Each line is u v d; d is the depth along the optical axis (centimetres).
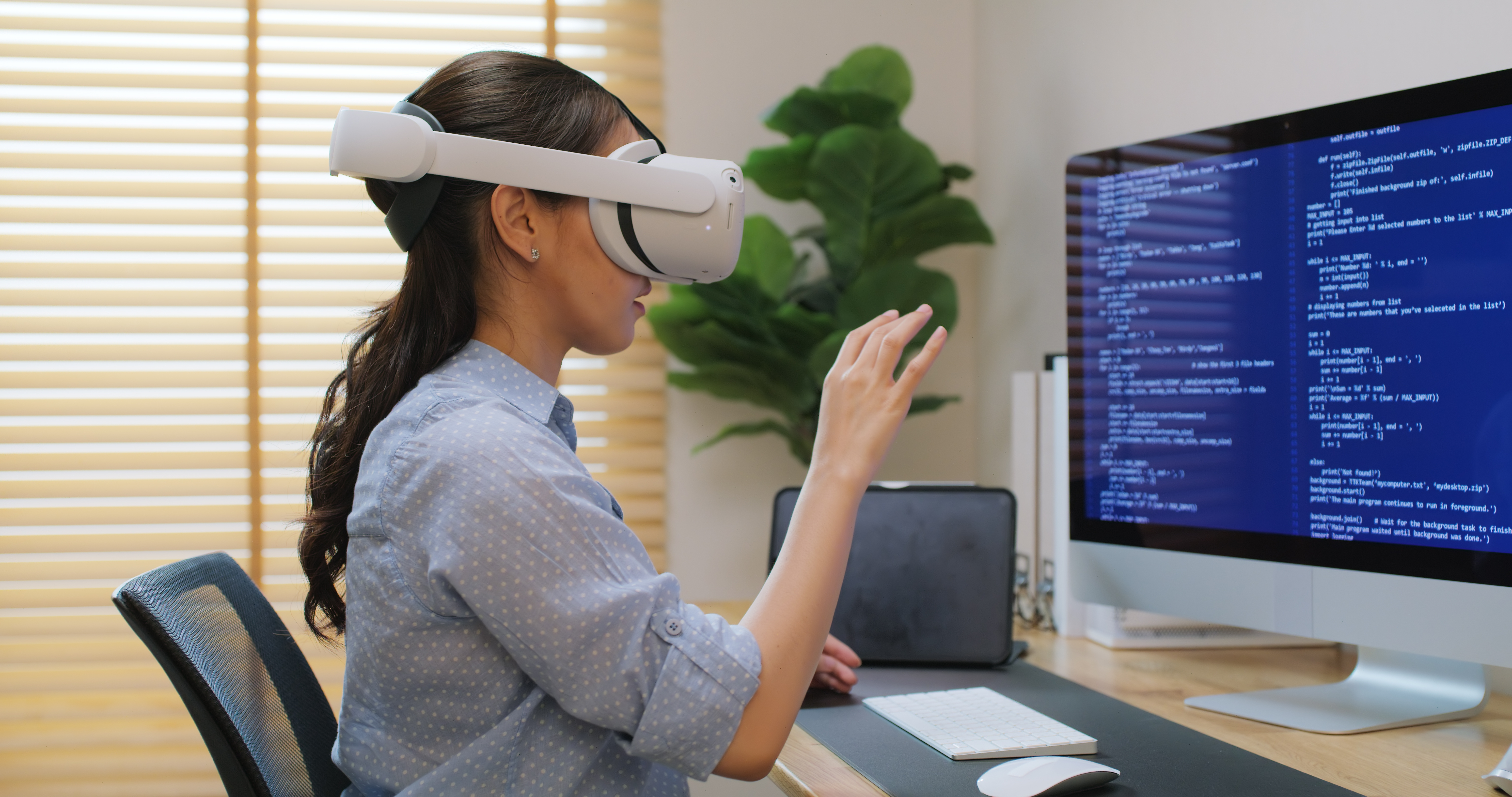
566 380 196
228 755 66
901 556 114
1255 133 94
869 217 177
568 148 66
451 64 68
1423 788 70
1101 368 109
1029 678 105
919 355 68
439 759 61
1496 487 77
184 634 68
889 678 106
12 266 182
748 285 170
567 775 60
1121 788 70
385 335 68
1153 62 143
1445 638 80
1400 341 83
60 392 186
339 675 183
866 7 203
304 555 70
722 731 57
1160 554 103
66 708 181
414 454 59
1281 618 92
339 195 189
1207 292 98
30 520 182
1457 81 79
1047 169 172
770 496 202
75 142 183
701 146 199
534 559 56
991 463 193
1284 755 78
